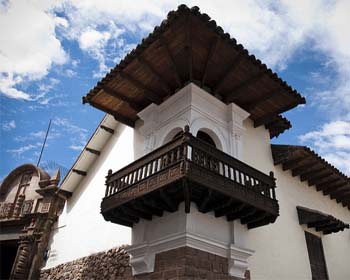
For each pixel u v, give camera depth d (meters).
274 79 8.12
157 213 7.38
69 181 13.16
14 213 14.59
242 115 8.92
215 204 6.87
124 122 10.27
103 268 9.21
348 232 12.98
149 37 7.14
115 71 8.17
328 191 12.45
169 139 8.27
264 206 7.16
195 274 6.27
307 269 9.68
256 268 7.97
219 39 7.10
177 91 8.38
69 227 12.34
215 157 6.73
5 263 14.91
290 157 10.05
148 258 7.20
